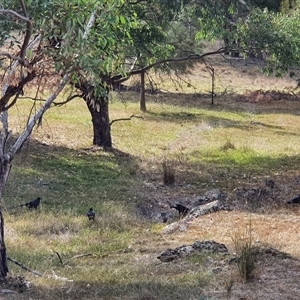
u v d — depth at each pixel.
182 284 8.45
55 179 18.56
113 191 17.50
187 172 20.48
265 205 15.06
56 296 8.01
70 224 13.53
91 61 7.72
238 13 22.48
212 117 36.00
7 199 15.59
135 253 11.21
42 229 13.20
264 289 8.16
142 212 15.53
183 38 25.75
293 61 21.95
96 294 8.11
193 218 13.62
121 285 8.55
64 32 7.65
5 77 8.37
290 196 16.52
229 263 9.52
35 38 8.03
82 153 22.42
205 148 25.28
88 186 18.06
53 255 11.12
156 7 20.42
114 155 22.73
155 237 12.55
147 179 19.38
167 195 17.36
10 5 7.61
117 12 8.59
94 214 13.71
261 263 9.40
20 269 9.70
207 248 10.38
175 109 37.62
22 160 20.16
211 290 8.17
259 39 21.38
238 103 43.28
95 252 11.43
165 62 21.88
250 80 51.56
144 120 32.34
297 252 10.26
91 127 28.06
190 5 20.89
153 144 26.00
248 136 29.86
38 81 8.47
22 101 32.94
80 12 7.61
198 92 45.72
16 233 12.62
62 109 32.81
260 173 20.77
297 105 43.69
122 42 11.56
